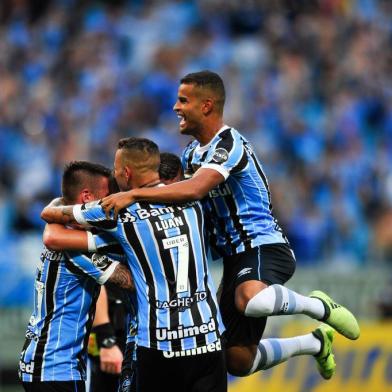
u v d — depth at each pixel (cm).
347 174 6000
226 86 6412
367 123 6619
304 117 6378
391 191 6041
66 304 2325
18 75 6550
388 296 4628
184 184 2286
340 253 5547
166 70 6475
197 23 6981
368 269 4853
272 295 2350
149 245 2242
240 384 4028
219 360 2252
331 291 4753
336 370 3822
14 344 4619
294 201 5650
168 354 2222
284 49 6888
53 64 6638
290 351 2539
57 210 2302
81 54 6681
